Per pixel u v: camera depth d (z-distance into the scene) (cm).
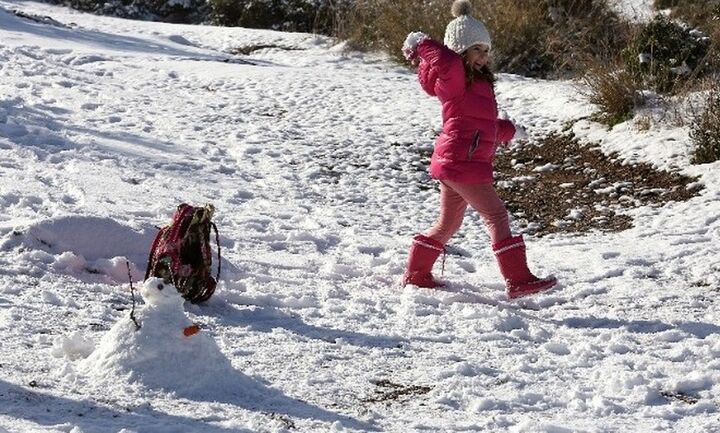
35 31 2216
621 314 908
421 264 970
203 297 840
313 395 657
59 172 1234
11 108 1498
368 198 1357
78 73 1836
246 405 618
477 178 923
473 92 922
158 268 828
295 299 886
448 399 672
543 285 918
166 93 1778
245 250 1056
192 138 1526
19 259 883
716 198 1300
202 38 2559
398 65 2208
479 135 923
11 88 1652
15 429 525
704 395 705
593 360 776
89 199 1131
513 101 1783
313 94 1822
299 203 1297
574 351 792
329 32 2659
